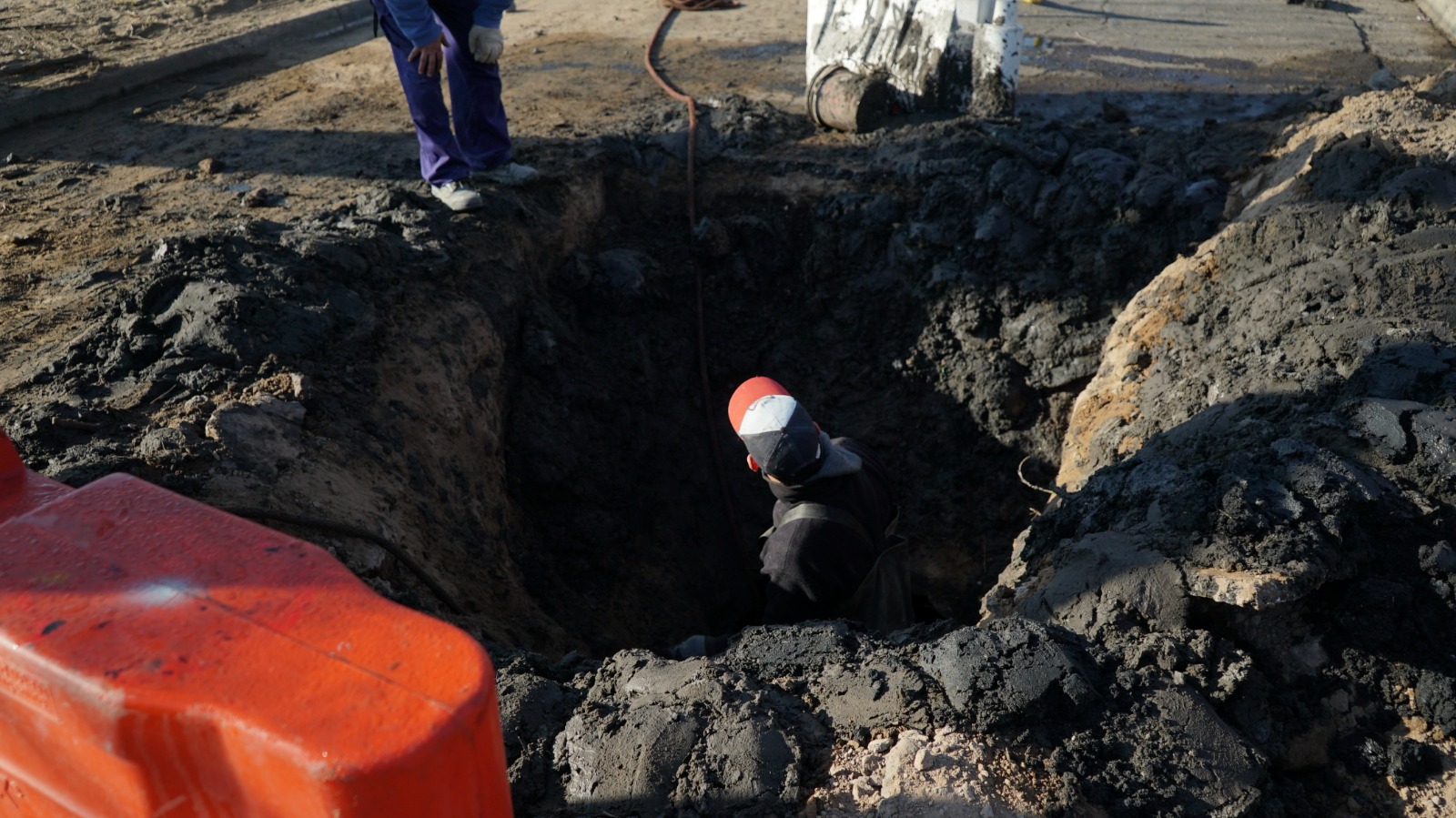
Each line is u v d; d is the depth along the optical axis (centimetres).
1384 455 287
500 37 484
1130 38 811
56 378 363
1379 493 273
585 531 467
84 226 506
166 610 113
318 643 109
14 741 119
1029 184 551
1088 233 531
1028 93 695
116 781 111
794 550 306
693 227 584
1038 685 227
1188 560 261
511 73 769
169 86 746
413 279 446
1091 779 215
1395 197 410
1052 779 216
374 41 863
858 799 209
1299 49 776
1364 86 679
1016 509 521
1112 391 437
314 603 114
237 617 112
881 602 324
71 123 674
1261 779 221
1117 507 302
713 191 601
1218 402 358
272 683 104
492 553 391
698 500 539
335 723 100
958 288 542
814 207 585
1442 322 346
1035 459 523
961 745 219
